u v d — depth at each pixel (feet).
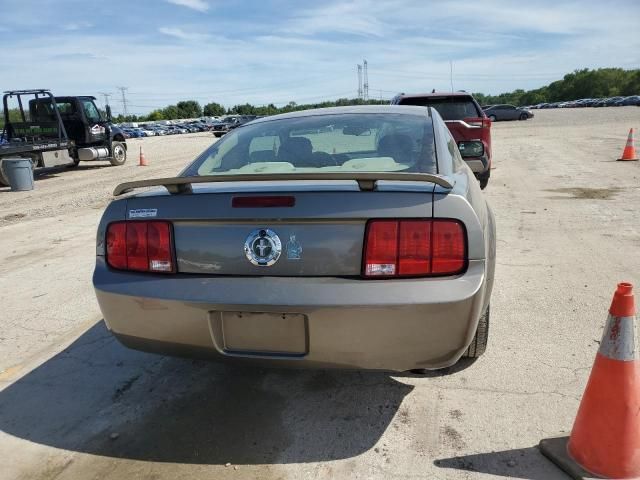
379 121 10.81
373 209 7.17
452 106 30.22
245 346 7.66
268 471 7.68
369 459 7.83
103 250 8.43
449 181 8.21
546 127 92.27
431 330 7.12
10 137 50.16
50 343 12.19
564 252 17.25
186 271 7.81
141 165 58.34
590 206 24.17
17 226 25.88
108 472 7.80
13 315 13.94
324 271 7.29
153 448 8.31
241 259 7.52
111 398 9.79
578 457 7.30
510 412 8.75
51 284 16.42
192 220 7.69
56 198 34.96
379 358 7.35
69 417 9.22
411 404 9.16
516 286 14.32
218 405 9.45
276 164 9.92
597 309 12.64
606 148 50.37
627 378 6.91
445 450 7.92
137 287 7.89
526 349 10.82
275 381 10.18
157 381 10.36
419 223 7.13
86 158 53.01
